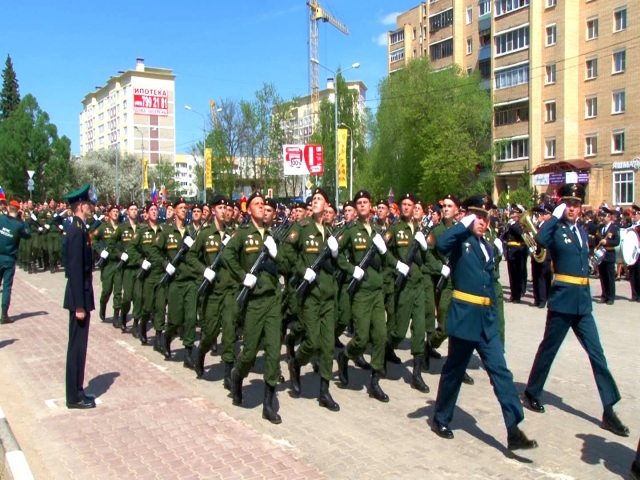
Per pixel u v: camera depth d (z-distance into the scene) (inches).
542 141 1598.2
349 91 2374.5
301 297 253.6
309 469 188.5
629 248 518.6
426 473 186.1
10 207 443.8
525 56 1659.7
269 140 1951.3
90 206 263.4
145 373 305.4
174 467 191.0
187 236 329.1
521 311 492.4
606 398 221.8
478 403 255.8
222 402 258.7
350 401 259.8
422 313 278.5
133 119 3368.6
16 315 472.7
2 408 251.3
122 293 420.2
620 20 1375.5
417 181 1801.2
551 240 235.0
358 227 271.1
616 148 1392.7
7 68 2682.1
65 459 198.7
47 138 2100.1
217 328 288.0
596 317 459.8
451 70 1737.2
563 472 187.2
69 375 247.8
